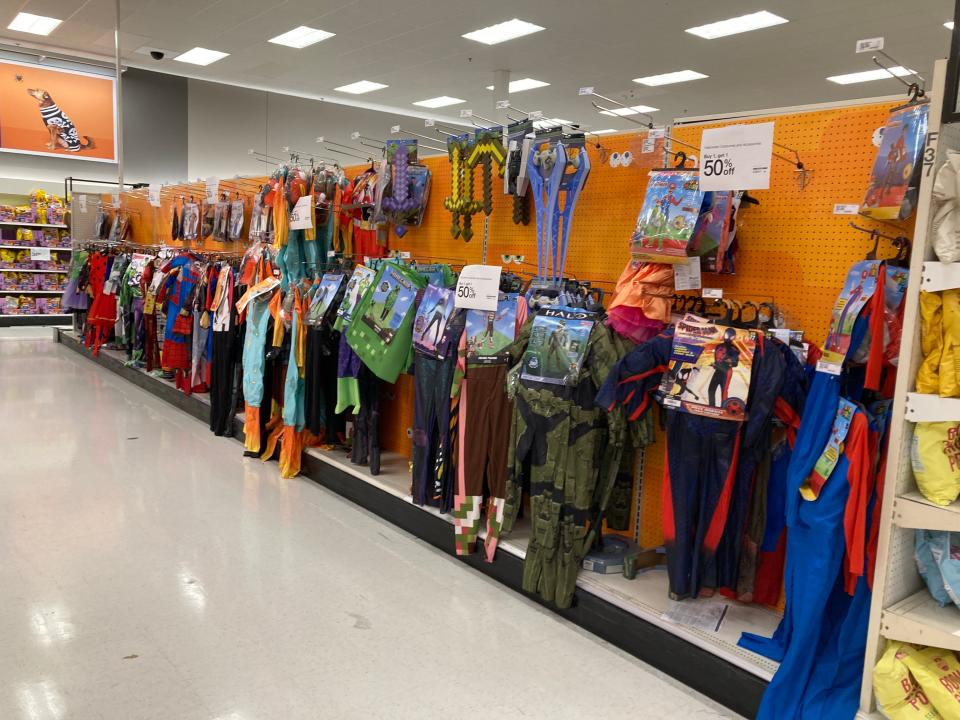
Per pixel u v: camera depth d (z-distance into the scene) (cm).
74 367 838
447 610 305
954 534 208
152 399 691
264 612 296
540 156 329
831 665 225
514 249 385
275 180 514
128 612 291
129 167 1308
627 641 276
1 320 1170
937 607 210
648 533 322
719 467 257
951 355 194
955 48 190
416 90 1311
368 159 502
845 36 863
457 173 386
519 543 331
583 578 297
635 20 845
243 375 536
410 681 252
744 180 240
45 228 1178
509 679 255
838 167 255
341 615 297
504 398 327
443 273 391
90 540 360
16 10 926
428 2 823
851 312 215
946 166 190
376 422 424
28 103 1192
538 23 880
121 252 873
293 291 466
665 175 269
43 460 485
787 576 231
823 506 216
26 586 308
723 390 246
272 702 237
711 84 1135
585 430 288
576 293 320
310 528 390
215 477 469
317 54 1086
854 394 235
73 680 243
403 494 394
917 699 201
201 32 999
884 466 215
